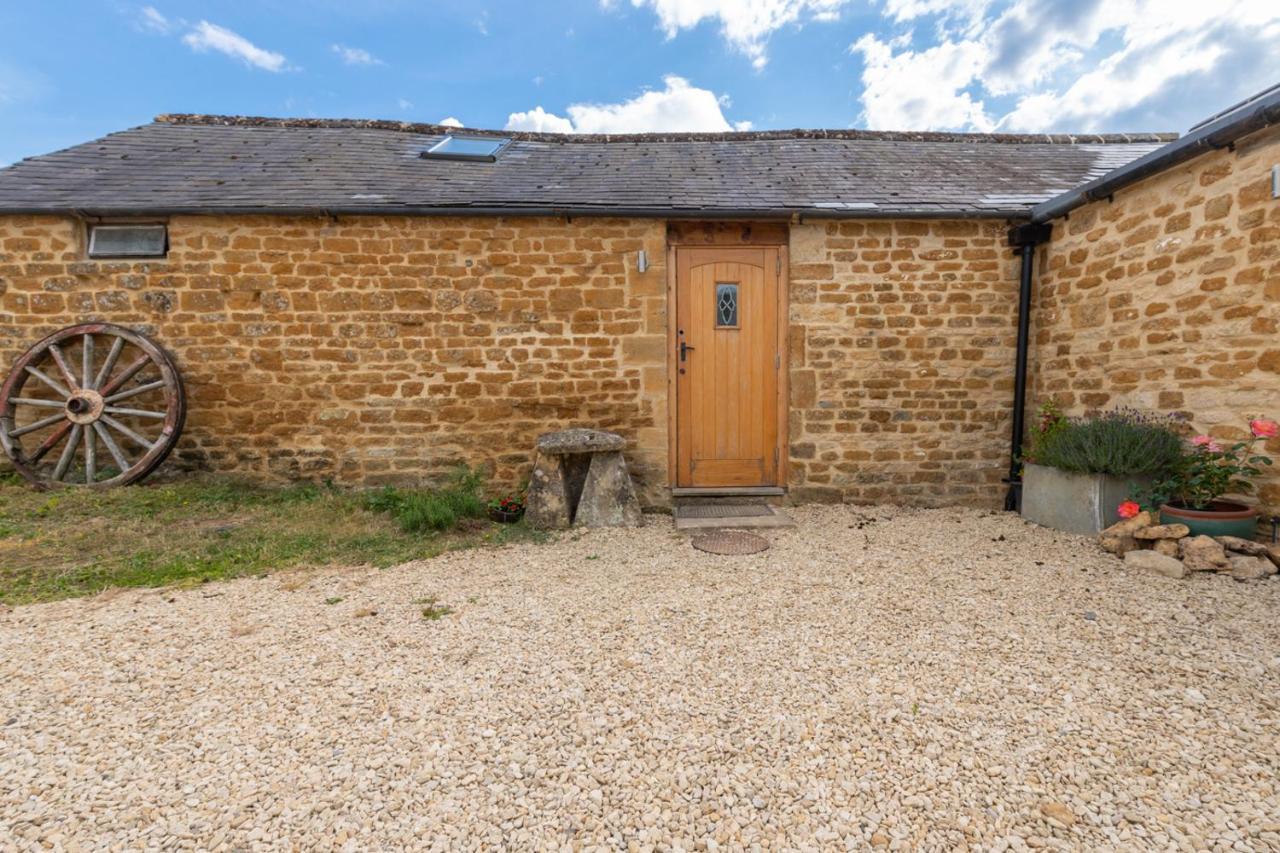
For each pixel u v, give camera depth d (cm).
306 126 643
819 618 249
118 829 132
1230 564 280
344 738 167
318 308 456
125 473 431
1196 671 195
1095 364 402
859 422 477
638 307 466
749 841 129
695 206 449
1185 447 338
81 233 446
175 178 482
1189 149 316
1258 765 149
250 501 427
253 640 229
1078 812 135
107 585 285
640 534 398
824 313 470
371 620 249
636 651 220
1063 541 352
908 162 567
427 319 461
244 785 147
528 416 470
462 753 160
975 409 474
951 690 188
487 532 394
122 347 450
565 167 551
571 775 150
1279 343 291
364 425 465
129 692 190
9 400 429
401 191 473
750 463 495
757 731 168
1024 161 573
